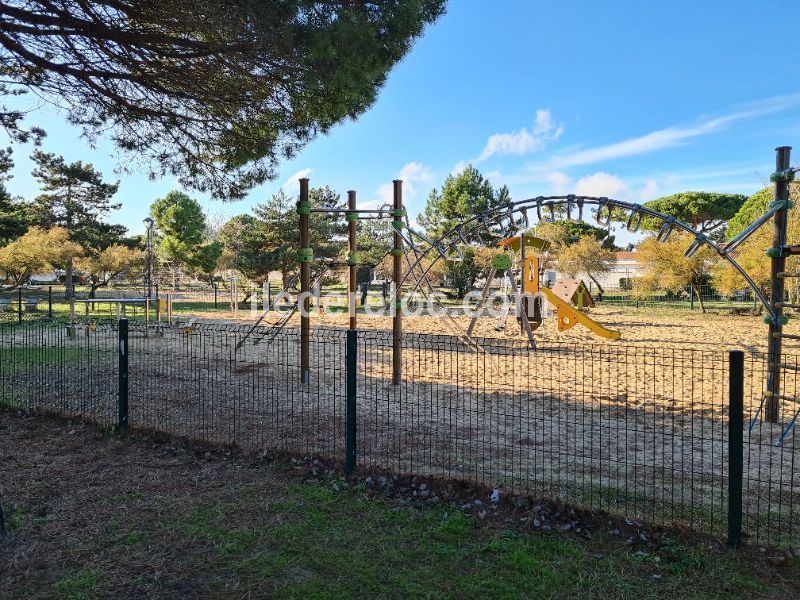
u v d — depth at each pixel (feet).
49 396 26.89
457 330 52.08
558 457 18.57
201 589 10.88
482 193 123.03
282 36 15.65
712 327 65.36
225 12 15.49
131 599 10.55
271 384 30.89
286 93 19.51
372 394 28.48
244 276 109.70
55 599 10.57
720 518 13.80
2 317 73.41
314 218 97.81
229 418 23.34
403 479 16.19
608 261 142.31
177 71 18.33
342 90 18.04
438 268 110.73
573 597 10.58
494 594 10.66
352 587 10.91
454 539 12.84
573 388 30.12
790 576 11.18
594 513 13.64
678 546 12.26
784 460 18.48
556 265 124.36
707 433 21.42
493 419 23.63
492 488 15.29
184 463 18.19
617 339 52.11
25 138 23.75
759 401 27.12
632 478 16.70
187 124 21.74
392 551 12.30
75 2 15.84
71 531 13.35
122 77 18.12
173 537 13.01
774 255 22.90
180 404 25.61
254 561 11.91
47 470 17.54
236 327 59.36
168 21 16.56
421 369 36.22
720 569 11.42
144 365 35.37
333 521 13.80
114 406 25.03
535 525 13.44
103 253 112.47
